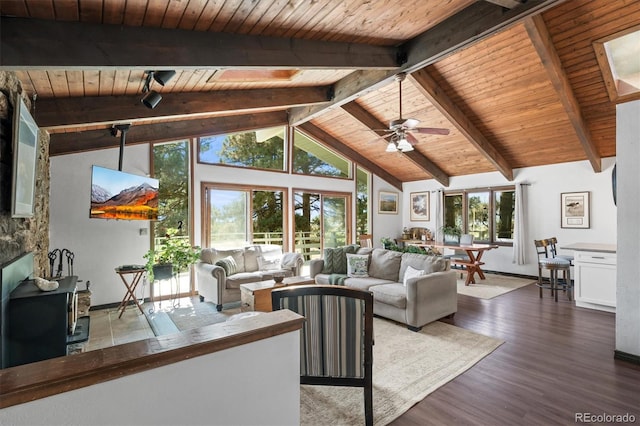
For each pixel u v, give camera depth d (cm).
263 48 277
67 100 314
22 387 76
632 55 404
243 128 608
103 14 201
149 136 503
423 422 203
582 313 424
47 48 195
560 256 561
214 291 461
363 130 703
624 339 284
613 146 548
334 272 504
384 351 308
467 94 514
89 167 464
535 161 655
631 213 280
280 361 123
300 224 724
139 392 92
